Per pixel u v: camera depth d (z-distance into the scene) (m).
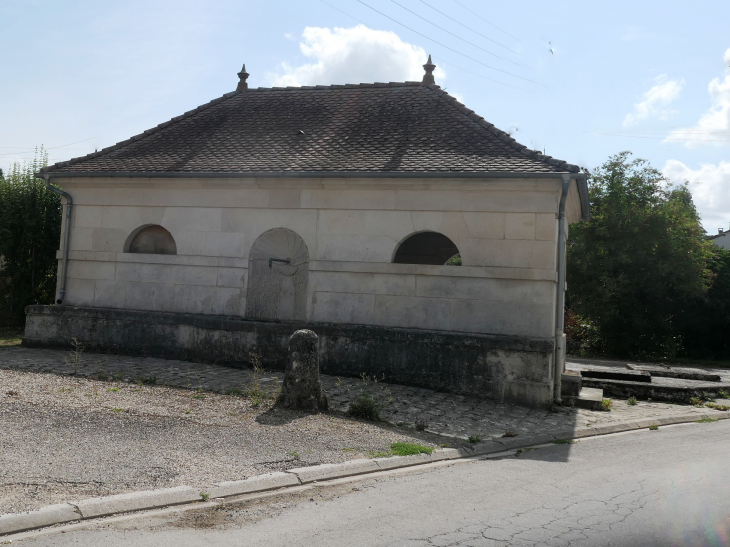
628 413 10.37
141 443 6.36
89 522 4.47
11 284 19.92
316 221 11.85
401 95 13.73
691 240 26.64
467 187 10.92
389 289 11.40
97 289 13.16
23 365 10.80
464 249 11.03
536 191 10.66
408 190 11.31
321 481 5.82
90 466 5.53
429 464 6.65
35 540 4.09
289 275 12.12
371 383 10.88
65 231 13.33
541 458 7.12
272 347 11.65
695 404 11.80
